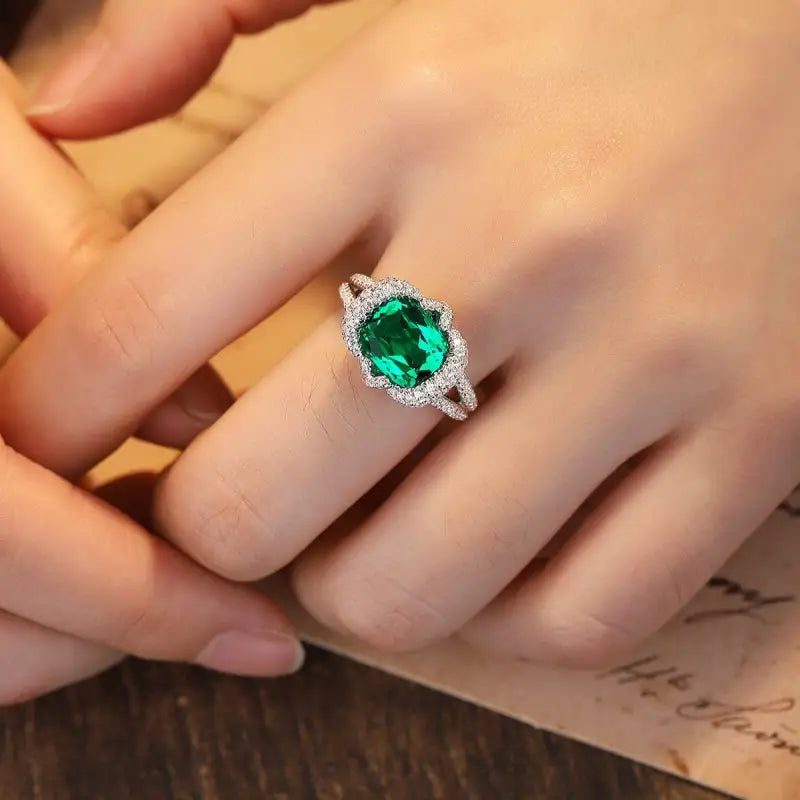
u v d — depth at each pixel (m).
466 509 0.26
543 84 0.26
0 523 0.26
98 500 0.27
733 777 0.28
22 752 0.28
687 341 0.26
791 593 0.28
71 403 0.26
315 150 0.26
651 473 0.26
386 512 0.26
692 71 0.26
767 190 0.26
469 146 0.26
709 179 0.26
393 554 0.26
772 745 0.28
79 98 0.28
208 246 0.26
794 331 0.26
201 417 0.28
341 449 0.26
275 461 0.26
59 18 0.33
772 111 0.26
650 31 0.26
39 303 0.27
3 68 0.29
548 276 0.26
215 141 0.31
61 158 0.28
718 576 0.28
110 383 0.26
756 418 0.26
